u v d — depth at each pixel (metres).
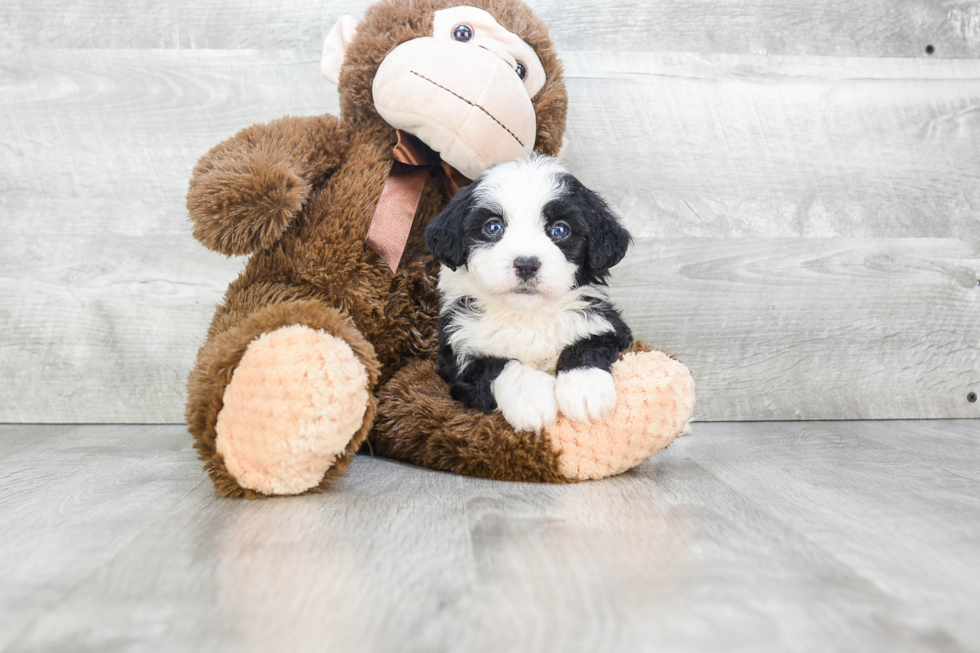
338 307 1.66
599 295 1.58
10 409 2.19
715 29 2.24
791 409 2.27
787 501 1.30
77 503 1.28
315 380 1.27
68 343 2.19
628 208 2.23
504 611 0.83
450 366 1.55
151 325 2.19
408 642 0.75
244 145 1.65
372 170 1.72
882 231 2.27
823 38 2.26
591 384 1.40
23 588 0.89
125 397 2.20
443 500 1.30
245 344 1.31
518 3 1.81
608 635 0.77
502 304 1.46
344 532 1.11
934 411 2.29
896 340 2.28
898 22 2.27
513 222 1.45
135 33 2.17
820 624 0.80
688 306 2.24
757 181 2.25
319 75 2.20
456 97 1.55
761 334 2.25
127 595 0.87
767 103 2.25
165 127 2.19
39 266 2.18
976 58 2.29
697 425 2.17
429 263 1.74
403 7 1.72
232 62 2.19
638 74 2.22
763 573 0.95
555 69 1.80
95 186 2.18
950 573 0.96
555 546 1.04
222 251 1.59
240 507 1.25
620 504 1.27
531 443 1.43
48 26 2.16
